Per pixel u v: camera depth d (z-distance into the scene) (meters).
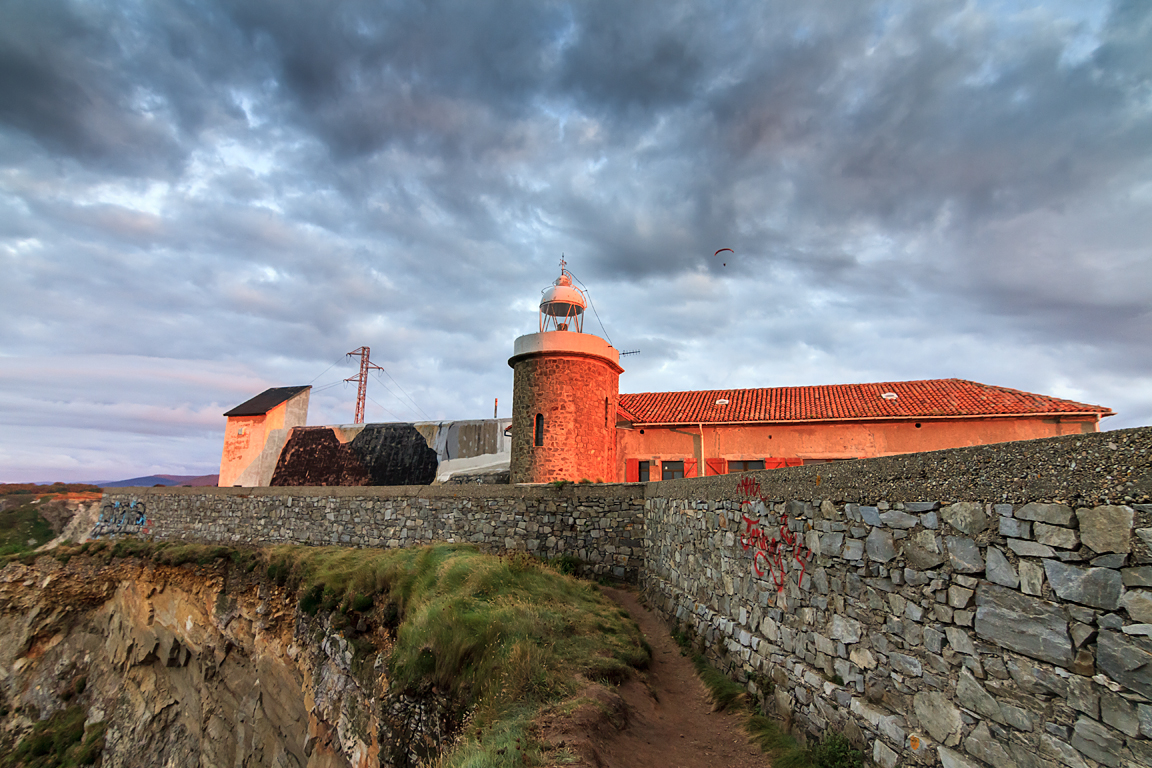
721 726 7.89
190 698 20.72
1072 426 20.39
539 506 17.30
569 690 8.30
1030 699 4.14
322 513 22.31
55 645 25.08
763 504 8.41
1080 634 3.82
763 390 26.20
